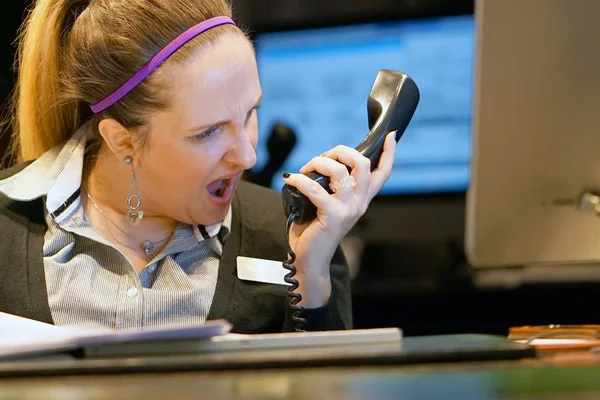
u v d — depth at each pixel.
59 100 1.92
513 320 3.25
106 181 1.87
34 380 1.07
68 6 1.87
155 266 1.84
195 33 1.71
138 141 1.75
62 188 1.83
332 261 1.95
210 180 1.76
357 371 1.08
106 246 1.81
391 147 1.82
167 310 1.78
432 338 1.34
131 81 1.72
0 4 3.14
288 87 3.62
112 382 1.03
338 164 1.75
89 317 1.77
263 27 3.61
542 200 1.85
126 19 1.75
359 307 3.40
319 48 3.58
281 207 2.02
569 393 0.90
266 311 1.86
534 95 1.81
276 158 2.97
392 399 0.89
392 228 3.60
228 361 1.09
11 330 1.45
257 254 1.92
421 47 3.50
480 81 1.82
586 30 1.78
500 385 0.96
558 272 3.14
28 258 1.81
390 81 1.88
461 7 3.45
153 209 1.83
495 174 1.85
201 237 1.86
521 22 1.79
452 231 3.56
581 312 3.16
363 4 3.95
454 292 3.32
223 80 1.69
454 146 3.51
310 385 0.98
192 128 1.69
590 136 1.81
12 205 1.88
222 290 1.84
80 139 1.91
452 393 0.92
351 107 3.57
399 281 3.46
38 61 1.92
